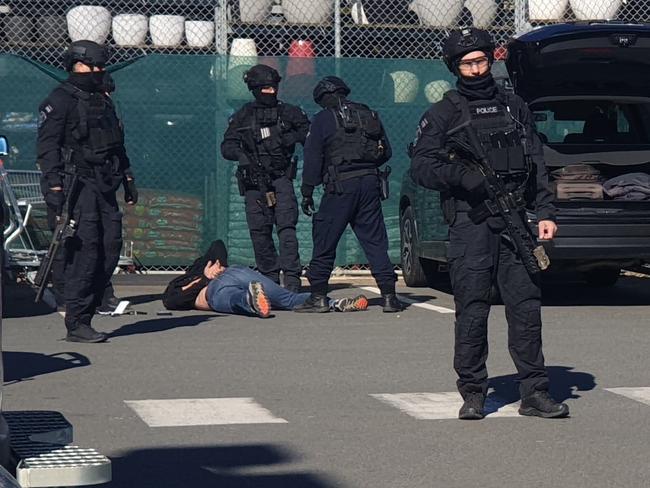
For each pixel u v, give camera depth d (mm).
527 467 6102
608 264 11578
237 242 14086
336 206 11375
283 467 6094
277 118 12156
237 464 6152
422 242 12977
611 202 11352
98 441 6609
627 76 12148
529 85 12141
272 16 14789
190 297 11656
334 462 6191
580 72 12062
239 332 10359
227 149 12281
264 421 7082
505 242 7070
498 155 6945
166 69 14000
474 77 7031
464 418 7133
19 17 14773
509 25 15062
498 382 8266
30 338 10062
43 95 13891
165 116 14016
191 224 14055
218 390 7957
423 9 14797
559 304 12211
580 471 6027
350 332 10352
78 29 14672
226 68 14039
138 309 11914
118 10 14922
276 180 12227
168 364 8867
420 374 8500
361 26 14844
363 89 14242
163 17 14711
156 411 7336
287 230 12250
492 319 11039
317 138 11352
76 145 9516
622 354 9281
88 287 9750
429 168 7023
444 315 11406
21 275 13477
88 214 9578
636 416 7246
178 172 14039
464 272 7066
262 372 8562
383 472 6004
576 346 9625
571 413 7312
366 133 11312
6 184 12531
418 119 14305
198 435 6754
